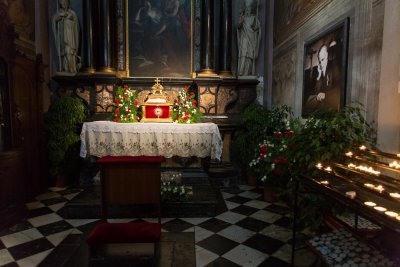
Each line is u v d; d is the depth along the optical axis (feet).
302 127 11.10
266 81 20.68
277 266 8.65
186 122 16.99
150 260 7.04
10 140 13.06
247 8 19.61
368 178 6.89
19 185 12.80
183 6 19.94
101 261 6.98
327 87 11.29
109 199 9.34
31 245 9.98
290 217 11.84
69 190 17.20
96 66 19.62
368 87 8.68
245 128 18.97
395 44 7.48
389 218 4.75
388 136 7.75
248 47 19.77
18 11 15.71
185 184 16.43
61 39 19.06
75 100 17.66
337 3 10.65
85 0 18.95
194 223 12.05
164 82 19.81
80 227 11.62
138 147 15.58
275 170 13.12
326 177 8.05
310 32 13.28
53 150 17.31
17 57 14.75
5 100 12.91
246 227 11.60
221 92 19.72
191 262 8.14
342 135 8.65
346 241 7.27
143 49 20.06
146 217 12.80
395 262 6.19
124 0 19.72
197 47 20.10
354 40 9.45
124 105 17.53
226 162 19.01
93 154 15.52
